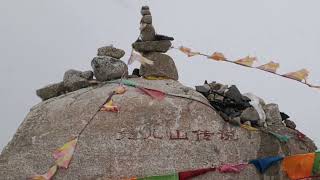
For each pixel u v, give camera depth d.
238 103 11.84
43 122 11.46
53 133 11.16
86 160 10.75
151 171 10.76
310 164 11.13
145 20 12.49
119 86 11.67
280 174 11.30
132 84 11.77
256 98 12.40
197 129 11.24
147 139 10.98
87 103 11.42
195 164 10.97
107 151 10.81
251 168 11.23
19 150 11.28
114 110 11.19
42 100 12.62
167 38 12.52
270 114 12.41
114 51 12.43
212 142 11.23
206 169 10.83
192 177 10.77
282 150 11.76
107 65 12.14
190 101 11.54
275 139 11.77
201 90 12.07
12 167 11.12
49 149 11.00
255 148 11.54
